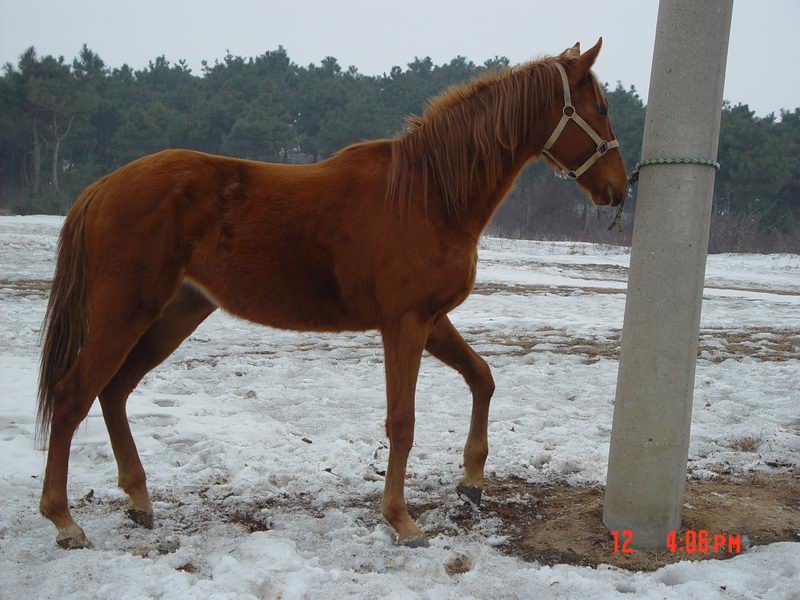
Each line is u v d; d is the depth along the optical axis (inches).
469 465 155.5
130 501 146.4
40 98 1871.3
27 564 125.4
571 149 147.8
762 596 113.2
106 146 2249.0
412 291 137.1
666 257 132.1
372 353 343.0
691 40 128.4
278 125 1867.6
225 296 145.3
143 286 136.6
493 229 1729.8
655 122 132.9
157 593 113.3
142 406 227.9
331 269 141.9
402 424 136.9
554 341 378.9
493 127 144.5
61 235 143.9
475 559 128.3
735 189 1791.3
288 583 116.7
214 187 141.9
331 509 152.7
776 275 984.9
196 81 2640.3
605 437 211.6
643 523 135.8
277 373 289.1
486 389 156.3
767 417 229.5
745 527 142.8
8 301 438.0
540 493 166.4
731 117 1900.8
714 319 489.7
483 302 550.6
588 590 115.3
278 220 140.7
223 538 137.8
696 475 177.8
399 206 137.7
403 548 132.6
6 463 177.9
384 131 2047.2
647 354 134.3
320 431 215.0
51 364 139.4
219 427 211.5
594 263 1019.3
